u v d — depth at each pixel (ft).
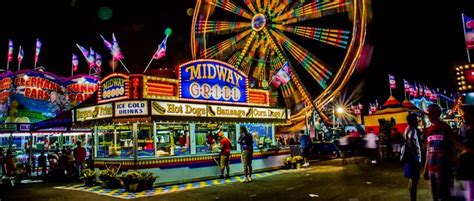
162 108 39.63
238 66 80.89
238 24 84.84
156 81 40.24
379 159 63.67
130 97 38.81
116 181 39.55
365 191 31.22
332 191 31.99
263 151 52.90
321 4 74.69
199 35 86.79
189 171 42.98
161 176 40.29
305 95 71.36
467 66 36.81
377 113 80.18
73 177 54.34
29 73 76.18
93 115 42.93
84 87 85.05
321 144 79.87
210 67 46.70
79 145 53.06
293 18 79.20
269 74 79.71
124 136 43.14
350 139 75.77
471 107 19.35
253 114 52.26
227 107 47.98
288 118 59.06
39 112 76.38
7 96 72.84
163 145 42.34
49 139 77.87
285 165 55.72
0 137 71.10
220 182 41.96
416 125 23.57
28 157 66.39
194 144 44.57
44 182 50.11
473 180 18.99
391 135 62.69
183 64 43.37
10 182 44.47
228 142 45.57
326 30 74.02
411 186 23.25
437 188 20.18
